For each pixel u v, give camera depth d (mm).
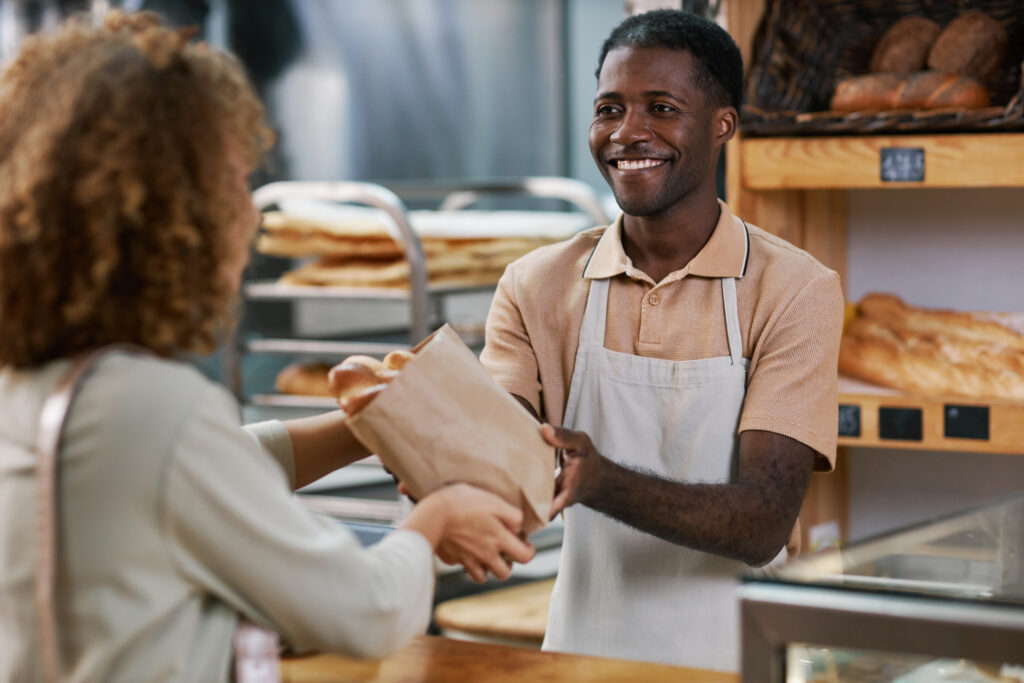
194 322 1062
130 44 1042
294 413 3840
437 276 3328
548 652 1419
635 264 1730
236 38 4930
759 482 1550
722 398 1646
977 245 2412
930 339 2234
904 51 2242
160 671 992
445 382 1297
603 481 1441
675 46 1608
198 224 1041
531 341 1765
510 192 3732
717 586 1675
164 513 983
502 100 4691
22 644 1013
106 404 984
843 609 1005
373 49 4848
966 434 2049
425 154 4844
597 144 1662
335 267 3418
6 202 1005
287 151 5020
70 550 978
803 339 1611
